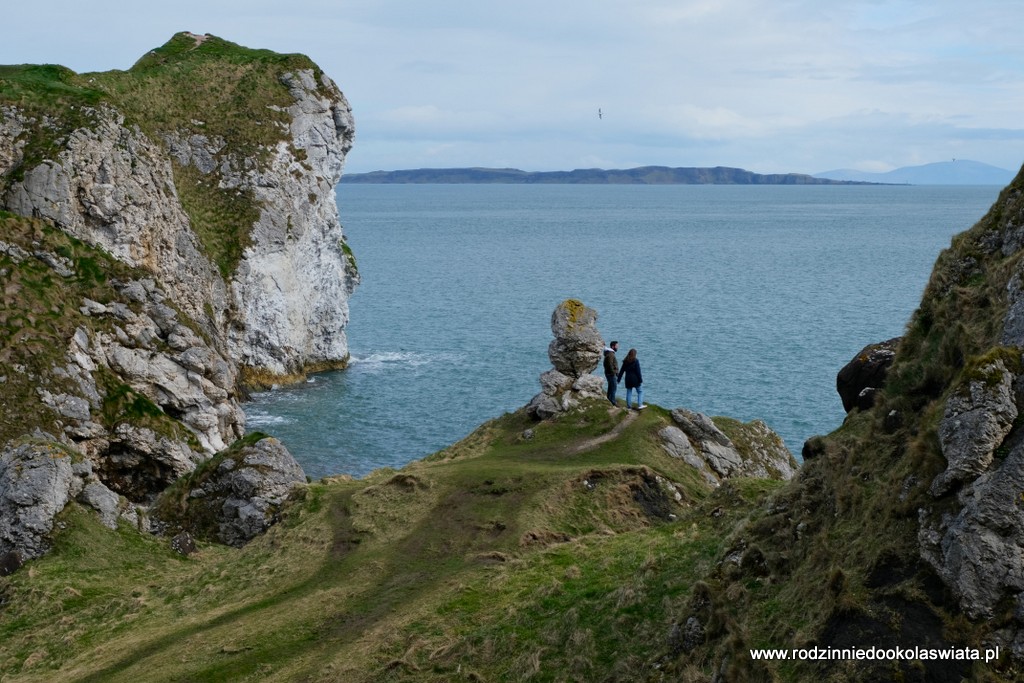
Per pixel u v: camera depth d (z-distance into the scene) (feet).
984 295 61.72
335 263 311.47
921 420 58.08
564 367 137.18
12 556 105.70
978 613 46.65
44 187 202.90
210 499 123.34
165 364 191.31
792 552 60.18
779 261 634.43
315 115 317.22
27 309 172.24
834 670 48.80
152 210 229.45
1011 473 47.80
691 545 76.02
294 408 249.14
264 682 72.43
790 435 214.90
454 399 257.14
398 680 69.56
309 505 109.50
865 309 405.80
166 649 81.00
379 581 89.30
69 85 231.71
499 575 84.64
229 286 269.44
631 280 532.32
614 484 107.24
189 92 304.09
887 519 53.83
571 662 65.36
